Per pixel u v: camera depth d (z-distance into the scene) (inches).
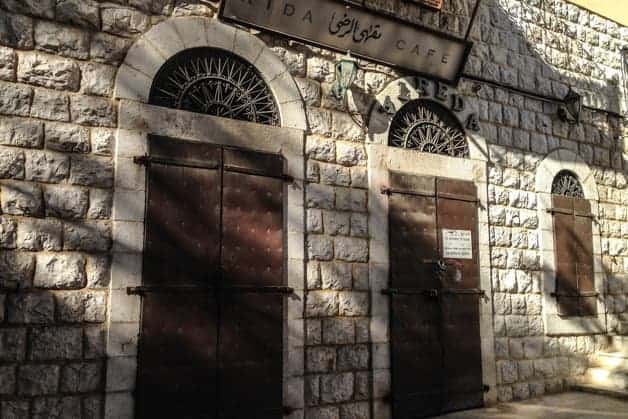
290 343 234.8
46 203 195.2
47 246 193.5
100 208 203.2
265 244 234.5
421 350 270.2
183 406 207.8
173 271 212.2
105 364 196.9
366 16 265.3
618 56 399.2
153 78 218.8
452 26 313.1
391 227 271.1
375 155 272.4
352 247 259.1
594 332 346.6
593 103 378.0
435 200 287.7
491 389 291.6
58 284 193.3
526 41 348.2
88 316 196.5
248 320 225.9
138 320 203.8
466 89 313.0
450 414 271.7
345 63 253.9
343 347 250.1
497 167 320.8
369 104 276.4
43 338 188.9
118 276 201.9
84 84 206.4
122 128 209.8
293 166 246.5
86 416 191.8
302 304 240.4
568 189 357.4
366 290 260.7
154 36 220.7
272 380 228.1
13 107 193.6
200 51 233.8
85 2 209.8
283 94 249.1
